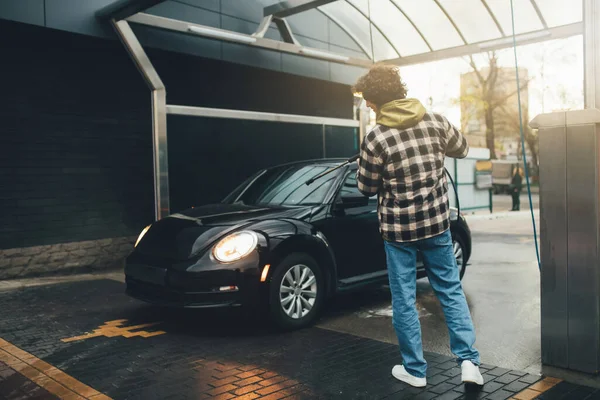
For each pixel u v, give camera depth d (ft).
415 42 32.65
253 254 13.52
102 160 25.50
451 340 10.03
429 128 9.66
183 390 10.17
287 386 10.21
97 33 23.67
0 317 16.39
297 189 16.78
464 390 9.73
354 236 15.89
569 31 26.18
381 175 9.81
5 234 22.47
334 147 34.12
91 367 11.63
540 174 10.37
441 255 9.89
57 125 23.98
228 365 11.53
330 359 11.78
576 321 10.09
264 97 32.42
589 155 9.80
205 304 13.32
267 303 13.73
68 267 24.20
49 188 23.72
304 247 14.61
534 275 21.53
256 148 29.50
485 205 57.98
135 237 26.68
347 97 37.65
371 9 31.35
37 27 22.25
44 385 10.61
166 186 24.72
